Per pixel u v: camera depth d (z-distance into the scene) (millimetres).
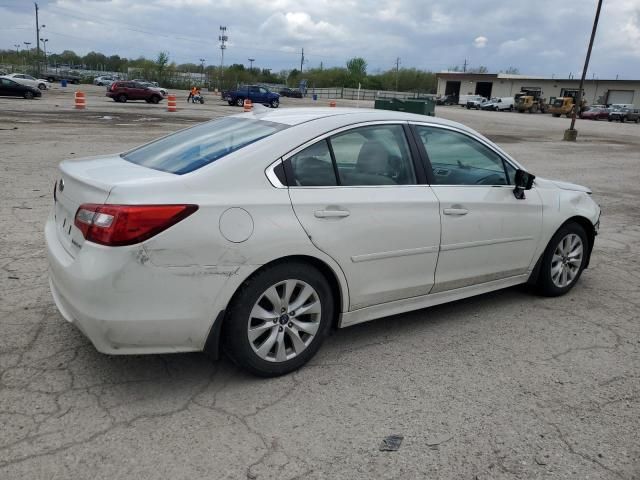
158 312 3074
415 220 3938
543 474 2768
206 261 3125
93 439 2873
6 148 13336
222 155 3439
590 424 3203
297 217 3406
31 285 4812
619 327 4586
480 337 4297
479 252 4418
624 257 6746
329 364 3781
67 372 3498
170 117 27531
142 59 114062
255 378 3539
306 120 3775
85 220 3098
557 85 79125
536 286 5172
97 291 2975
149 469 2678
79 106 30734
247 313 3326
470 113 56906
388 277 3906
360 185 3766
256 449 2859
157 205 3016
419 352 4008
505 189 4602
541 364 3898
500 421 3195
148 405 3197
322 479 2668
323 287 3613
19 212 7230
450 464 2812
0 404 3125
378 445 2934
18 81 40875
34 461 2689
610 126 44969
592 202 5434
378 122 3977
